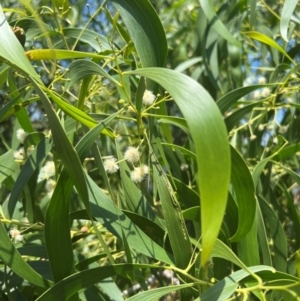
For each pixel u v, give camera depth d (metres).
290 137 0.52
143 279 0.35
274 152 0.47
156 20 0.32
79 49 0.68
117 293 0.31
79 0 0.56
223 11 0.58
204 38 0.55
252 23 0.52
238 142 0.57
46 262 0.33
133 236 0.31
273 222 0.40
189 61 0.56
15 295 0.33
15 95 0.40
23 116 0.40
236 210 0.34
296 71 0.49
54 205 0.28
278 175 0.54
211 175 0.18
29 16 0.40
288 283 0.26
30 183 0.38
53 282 0.29
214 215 0.18
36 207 0.38
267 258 0.35
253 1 0.51
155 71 0.23
